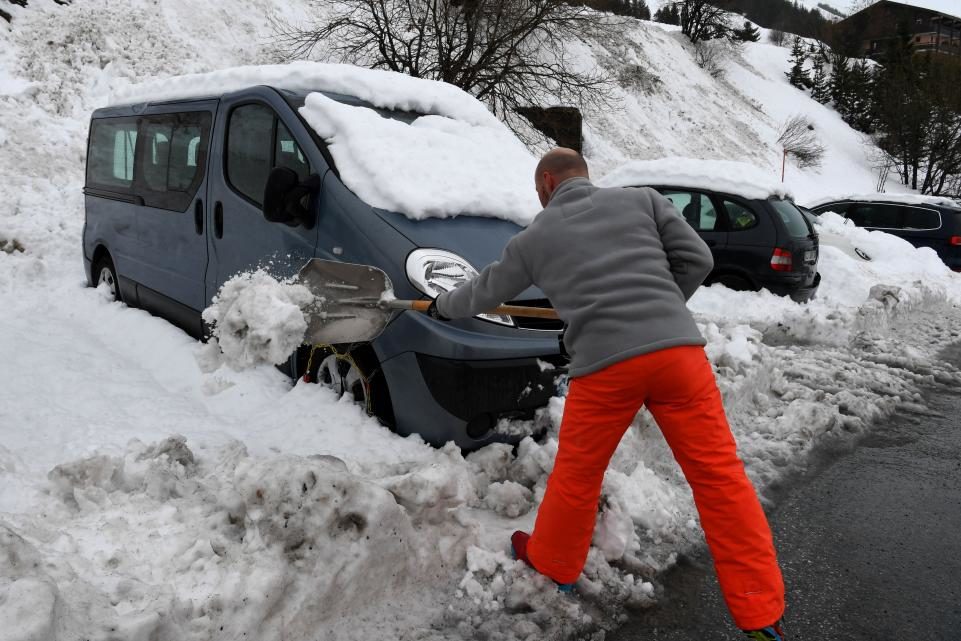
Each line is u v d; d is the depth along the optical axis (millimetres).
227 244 4281
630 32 41094
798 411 4520
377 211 3418
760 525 2158
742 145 38938
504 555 2621
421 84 4586
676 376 2170
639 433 3602
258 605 2051
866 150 51562
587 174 2533
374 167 3537
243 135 4270
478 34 15312
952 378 6152
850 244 12023
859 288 9438
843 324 7156
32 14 13156
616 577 2660
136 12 14992
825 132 52438
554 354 3324
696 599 2615
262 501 2266
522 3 15273
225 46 16203
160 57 14430
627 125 29453
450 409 3150
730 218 8219
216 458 3105
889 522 3330
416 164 3701
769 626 2086
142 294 5395
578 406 2289
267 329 2645
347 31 15906
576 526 2359
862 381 5684
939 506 3529
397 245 3277
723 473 2170
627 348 2154
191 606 1993
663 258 2305
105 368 4328
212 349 2863
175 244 4871
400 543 2402
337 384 3695
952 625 2512
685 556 2918
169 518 2477
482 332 3189
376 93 4258
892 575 2846
